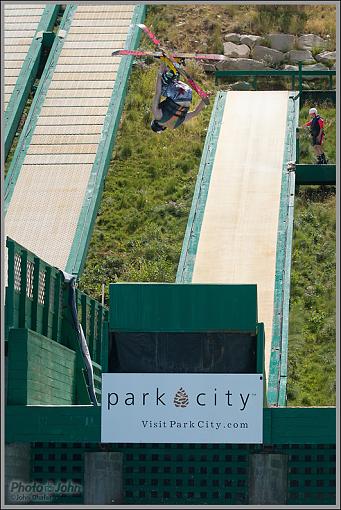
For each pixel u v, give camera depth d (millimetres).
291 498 65688
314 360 96125
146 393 64625
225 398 64500
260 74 146750
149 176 124938
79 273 108438
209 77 149125
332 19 163375
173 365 65312
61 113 133125
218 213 111250
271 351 91062
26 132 130000
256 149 125188
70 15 151625
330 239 112438
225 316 64562
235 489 65688
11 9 153875
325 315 101250
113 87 137875
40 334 69688
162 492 65938
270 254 104000
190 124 133375
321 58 156750
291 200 113188
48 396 70625
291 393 91625
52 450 66438
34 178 122125
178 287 64812
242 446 65875
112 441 64562
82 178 122188
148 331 64812
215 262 103000
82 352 78250
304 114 139125
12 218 115438
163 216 118250
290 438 64562
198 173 120562
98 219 117938
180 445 66062
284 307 96312
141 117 134875
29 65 143000
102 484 66125
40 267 72000
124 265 110938
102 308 89438
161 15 159500
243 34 160375
